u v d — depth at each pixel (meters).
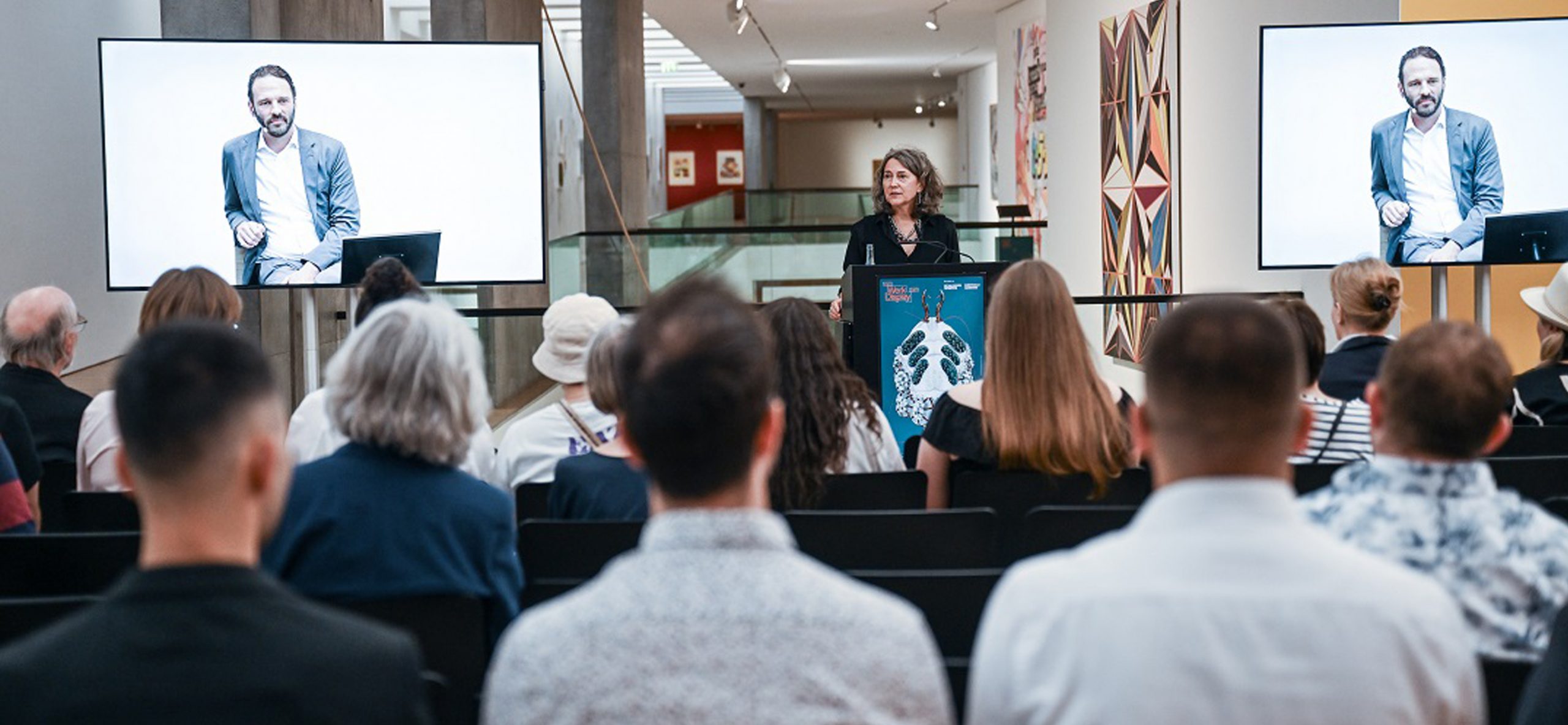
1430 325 1.92
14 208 7.63
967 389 3.57
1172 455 1.46
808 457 3.28
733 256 15.69
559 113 20.27
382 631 1.37
